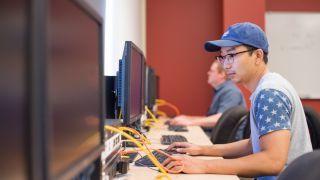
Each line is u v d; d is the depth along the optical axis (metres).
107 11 3.05
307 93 4.96
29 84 0.56
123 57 1.74
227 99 3.61
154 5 5.02
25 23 0.56
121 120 1.76
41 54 0.57
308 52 4.96
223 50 1.63
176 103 5.01
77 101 0.82
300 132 1.46
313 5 4.95
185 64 5.02
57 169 0.68
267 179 1.49
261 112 1.43
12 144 0.55
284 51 4.96
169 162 1.46
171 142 2.22
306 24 4.95
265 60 1.62
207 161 1.45
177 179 1.33
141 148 1.63
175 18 5.02
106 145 1.18
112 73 2.99
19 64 0.56
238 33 1.58
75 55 0.81
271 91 1.45
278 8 4.95
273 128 1.38
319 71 4.96
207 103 5.00
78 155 0.82
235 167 1.39
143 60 2.35
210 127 3.51
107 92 1.93
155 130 3.00
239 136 2.65
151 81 3.35
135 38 4.27
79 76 0.84
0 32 0.53
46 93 0.58
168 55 5.03
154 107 3.68
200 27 5.00
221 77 3.77
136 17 4.34
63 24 0.72
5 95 0.54
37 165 0.57
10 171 0.55
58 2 0.69
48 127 0.58
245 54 1.58
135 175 1.39
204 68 5.01
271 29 4.95
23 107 0.57
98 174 1.01
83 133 0.87
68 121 0.75
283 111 1.41
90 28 0.95
